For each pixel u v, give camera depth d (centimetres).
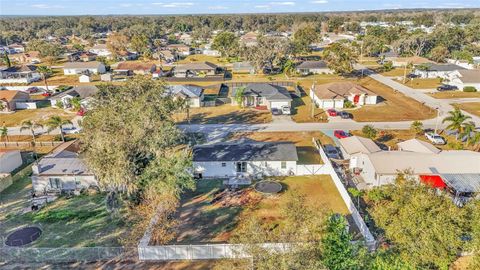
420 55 13125
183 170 3181
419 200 2272
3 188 3912
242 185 3912
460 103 6981
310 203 3375
